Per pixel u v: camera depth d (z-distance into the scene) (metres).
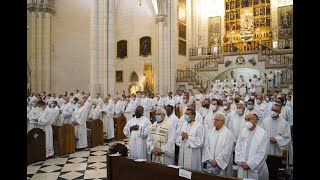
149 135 6.85
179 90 24.86
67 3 22.03
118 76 27.78
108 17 17.08
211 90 22.03
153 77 25.41
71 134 10.48
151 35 25.80
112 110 13.31
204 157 5.92
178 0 26.77
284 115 9.84
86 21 23.50
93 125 11.60
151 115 16.36
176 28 26.20
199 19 30.53
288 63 22.84
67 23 21.94
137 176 5.30
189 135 6.11
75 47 22.52
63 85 21.50
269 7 28.05
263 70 23.75
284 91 20.56
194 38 29.53
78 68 22.70
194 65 28.17
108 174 5.81
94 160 9.44
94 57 16.88
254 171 5.13
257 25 28.55
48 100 16.30
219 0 30.38
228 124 9.20
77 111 11.09
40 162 9.18
